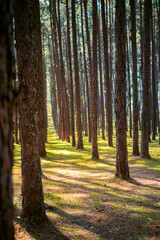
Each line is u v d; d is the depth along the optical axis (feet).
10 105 4.72
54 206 22.09
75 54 75.15
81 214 20.77
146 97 53.57
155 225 18.72
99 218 20.12
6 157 4.48
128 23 97.45
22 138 17.43
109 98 79.30
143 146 54.60
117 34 33.99
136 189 30.25
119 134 35.55
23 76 16.78
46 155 57.26
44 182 32.32
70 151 71.26
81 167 47.03
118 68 34.32
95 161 54.39
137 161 51.93
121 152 35.65
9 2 4.79
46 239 15.07
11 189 5.89
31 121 17.24
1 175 4.35
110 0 110.11
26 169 17.52
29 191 17.56
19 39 16.63
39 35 49.16
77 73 75.72
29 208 17.56
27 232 15.70
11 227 10.90
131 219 20.12
